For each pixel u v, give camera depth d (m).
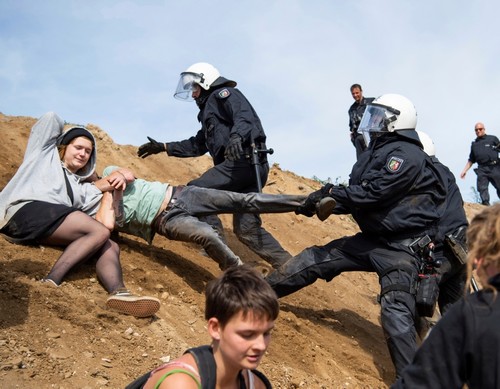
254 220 6.00
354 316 6.46
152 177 7.77
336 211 5.30
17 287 3.95
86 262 4.58
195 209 5.21
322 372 4.89
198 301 4.95
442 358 1.94
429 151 5.68
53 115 4.80
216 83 5.95
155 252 5.52
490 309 1.90
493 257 1.96
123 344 3.90
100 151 7.66
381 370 5.45
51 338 3.66
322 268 5.22
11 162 6.46
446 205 5.29
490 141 12.83
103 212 4.77
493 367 1.85
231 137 5.58
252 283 2.11
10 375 3.24
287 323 5.38
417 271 4.82
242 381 2.22
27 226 4.48
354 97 10.40
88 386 3.40
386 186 4.79
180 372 2.06
